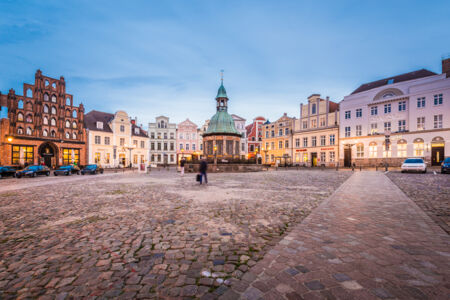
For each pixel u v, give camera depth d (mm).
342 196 8508
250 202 7785
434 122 33219
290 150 52094
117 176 22375
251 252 3736
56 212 6590
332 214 5844
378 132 38688
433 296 2383
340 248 3695
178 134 60844
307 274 2906
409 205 6828
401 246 3742
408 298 2363
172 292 2639
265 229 4902
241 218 5777
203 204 7496
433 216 5621
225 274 3031
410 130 35156
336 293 2494
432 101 33375
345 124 42656
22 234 4738
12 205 7637
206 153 31391
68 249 3934
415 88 34875
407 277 2775
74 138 41781
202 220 5617
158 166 53844
